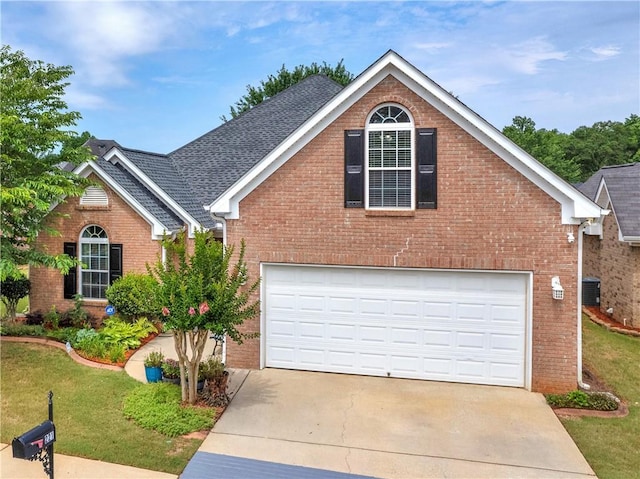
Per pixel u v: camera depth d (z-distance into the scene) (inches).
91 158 533.0
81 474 278.8
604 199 698.8
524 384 411.8
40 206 456.4
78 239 609.6
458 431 339.6
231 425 345.7
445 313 426.3
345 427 344.8
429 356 431.2
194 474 282.5
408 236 423.8
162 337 567.2
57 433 325.1
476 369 422.3
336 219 437.7
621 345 547.5
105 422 342.6
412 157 422.0
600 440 327.9
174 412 350.9
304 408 375.2
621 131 2315.5
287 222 446.9
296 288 455.5
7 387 400.5
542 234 397.4
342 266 440.5
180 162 783.7
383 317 439.2
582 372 452.4
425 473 287.7
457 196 412.2
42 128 489.7
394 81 418.9
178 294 353.4
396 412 368.8
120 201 597.3
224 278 363.3
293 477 281.4
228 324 360.8
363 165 430.6
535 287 401.1
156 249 591.5
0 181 481.1
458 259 414.3
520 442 324.8
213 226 647.1
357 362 446.6
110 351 481.4
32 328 541.3
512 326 412.8
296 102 874.8
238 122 856.3
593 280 735.1
